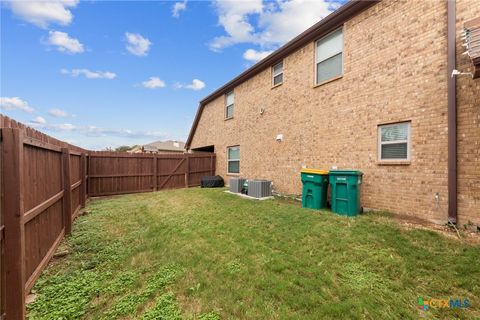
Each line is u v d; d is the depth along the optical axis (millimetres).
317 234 4348
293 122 8625
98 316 2432
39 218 3352
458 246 3604
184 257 3676
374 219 5035
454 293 2600
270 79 9906
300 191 8234
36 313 2480
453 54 4461
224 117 13656
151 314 2377
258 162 10578
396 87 5422
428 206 4844
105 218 6367
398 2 5414
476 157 4207
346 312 2318
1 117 2420
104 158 10781
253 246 3996
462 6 4398
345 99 6660
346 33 6633
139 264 3566
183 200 8664
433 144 4789
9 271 2271
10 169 2309
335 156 6945
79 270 3438
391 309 2369
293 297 2566
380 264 3205
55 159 4312
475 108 4227
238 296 2629
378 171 5793
